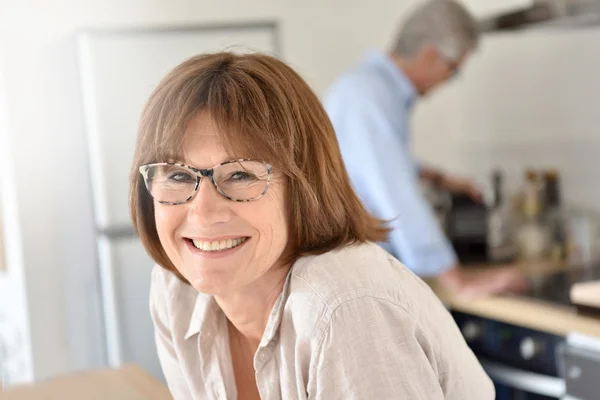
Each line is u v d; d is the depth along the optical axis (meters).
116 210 2.68
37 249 2.74
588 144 2.67
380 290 0.86
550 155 2.84
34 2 2.70
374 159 2.32
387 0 3.18
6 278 2.93
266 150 0.84
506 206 2.80
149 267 2.72
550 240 2.68
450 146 3.30
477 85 3.17
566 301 2.04
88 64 2.63
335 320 0.83
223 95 0.84
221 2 2.93
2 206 2.86
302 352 0.86
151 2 2.84
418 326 0.87
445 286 2.32
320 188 0.91
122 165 2.67
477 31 2.44
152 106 0.89
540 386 2.01
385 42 3.19
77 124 2.76
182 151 0.85
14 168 2.69
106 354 2.80
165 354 1.19
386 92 2.39
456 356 0.94
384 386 0.81
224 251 0.86
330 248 0.92
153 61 2.70
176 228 0.88
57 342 2.78
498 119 3.08
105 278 2.69
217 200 0.84
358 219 0.96
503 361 2.15
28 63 2.70
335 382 0.82
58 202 2.75
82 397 1.45
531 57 2.89
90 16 2.76
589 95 2.64
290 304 0.88
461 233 2.73
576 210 2.60
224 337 1.05
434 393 0.86
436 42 2.36
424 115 3.27
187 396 1.20
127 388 1.50
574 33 2.69
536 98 2.89
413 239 2.30
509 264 2.60
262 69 0.88
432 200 2.85
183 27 2.73
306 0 3.06
